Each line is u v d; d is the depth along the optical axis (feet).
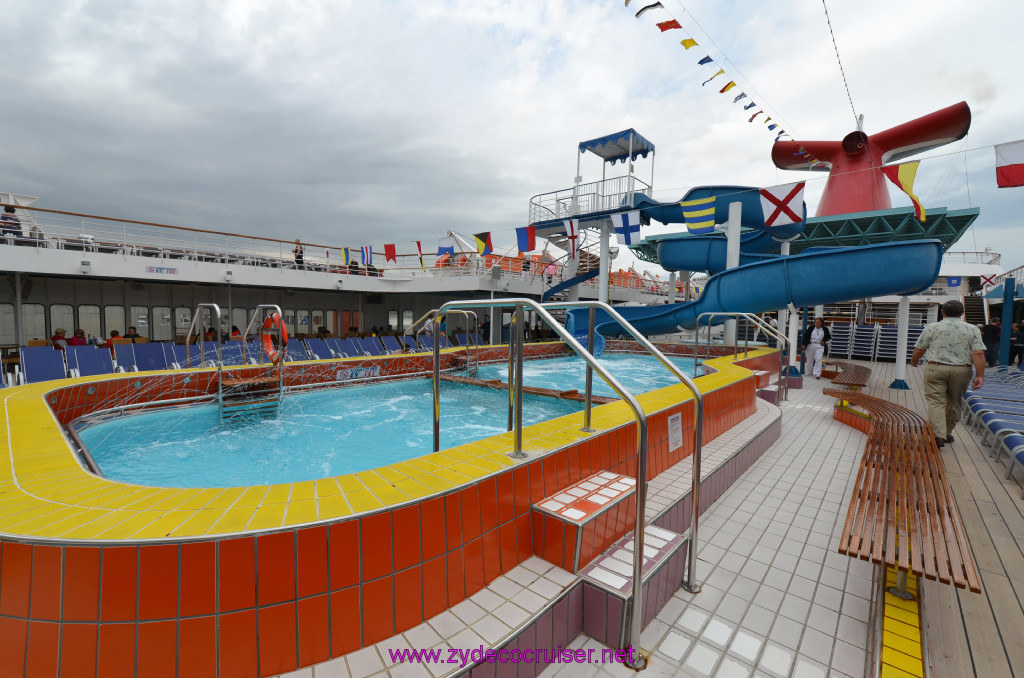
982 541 8.57
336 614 4.70
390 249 39.27
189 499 5.18
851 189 51.96
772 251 46.06
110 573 4.10
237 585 4.32
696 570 7.52
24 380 21.66
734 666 5.47
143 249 35.47
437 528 5.40
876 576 7.44
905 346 28.78
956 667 5.38
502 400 21.06
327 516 4.71
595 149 46.93
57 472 6.19
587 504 6.88
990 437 15.06
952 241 51.83
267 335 19.31
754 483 11.78
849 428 18.07
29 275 34.12
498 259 54.60
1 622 4.14
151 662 4.18
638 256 76.28
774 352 31.71
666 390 13.20
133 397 15.65
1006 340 33.53
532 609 5.46
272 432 15.16
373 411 18.42
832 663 5.52
